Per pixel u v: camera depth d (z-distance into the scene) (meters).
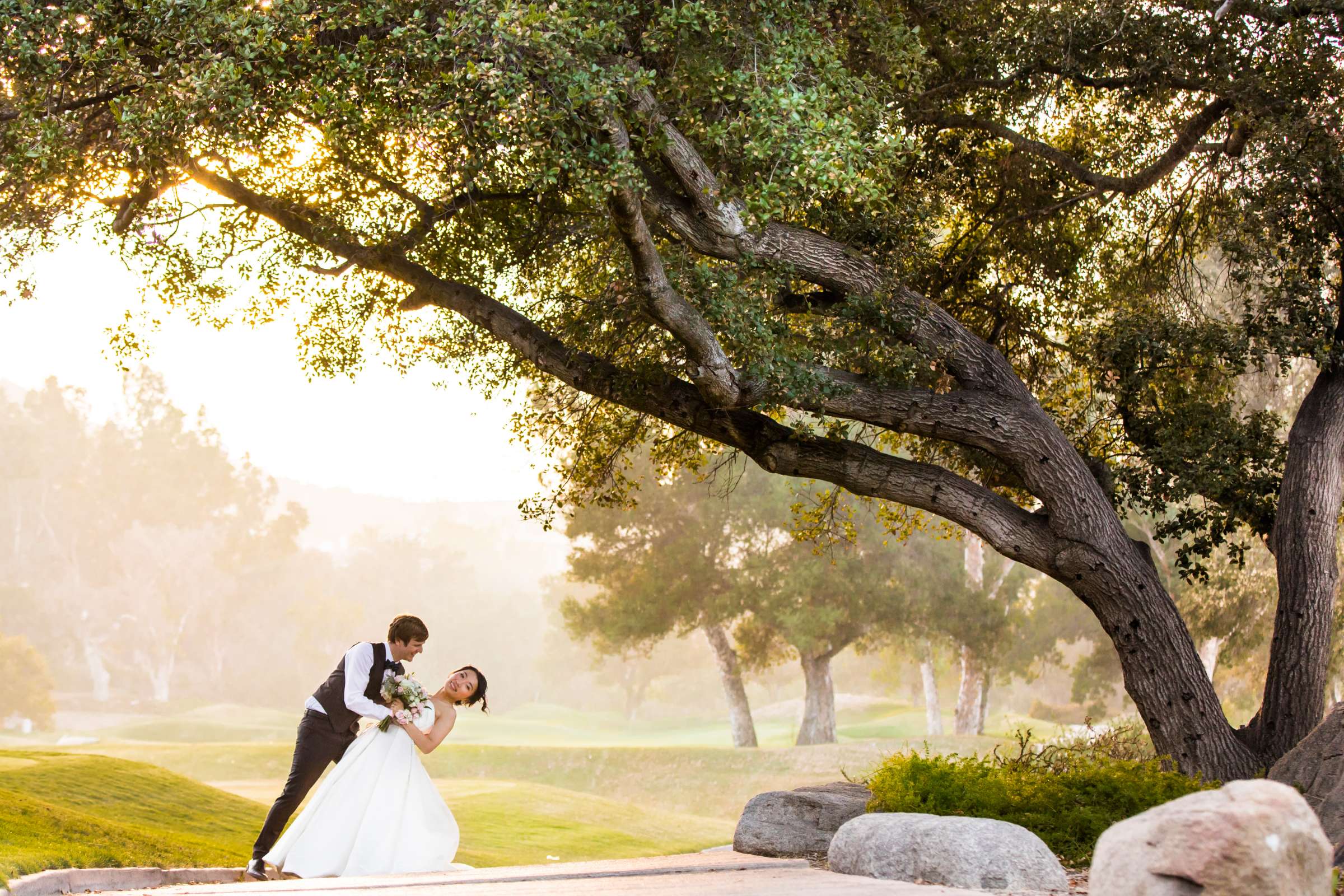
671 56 8.76
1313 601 10.70
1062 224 13.88
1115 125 13.91
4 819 8.43
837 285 9.98
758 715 81.81
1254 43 11.70
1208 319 12.77
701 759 35.88
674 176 9.39
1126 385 12.02
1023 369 14.71
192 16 7.34
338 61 7.64
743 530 36.75
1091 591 10.26
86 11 7.51
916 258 10.71
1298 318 11.28
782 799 8.27
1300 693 10.49
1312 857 3.38
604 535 37.81
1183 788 7.78
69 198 10.29
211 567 90.88
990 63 12.05
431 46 7.54
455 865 8.15
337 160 10.95
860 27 10.13
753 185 7.95
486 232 11.86
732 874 6.12
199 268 11.28
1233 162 12.78
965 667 41.94
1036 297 14.20
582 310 11.00
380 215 11.52
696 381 9.12
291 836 7.94
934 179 13.25
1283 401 21.67
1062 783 7.95
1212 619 28.92
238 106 7.46
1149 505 12.31
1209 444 11.66
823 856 7.72
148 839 9.87
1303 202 11.40
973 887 5.19
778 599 36.03
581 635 39.16
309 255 11.57
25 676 64.56
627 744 66.44
